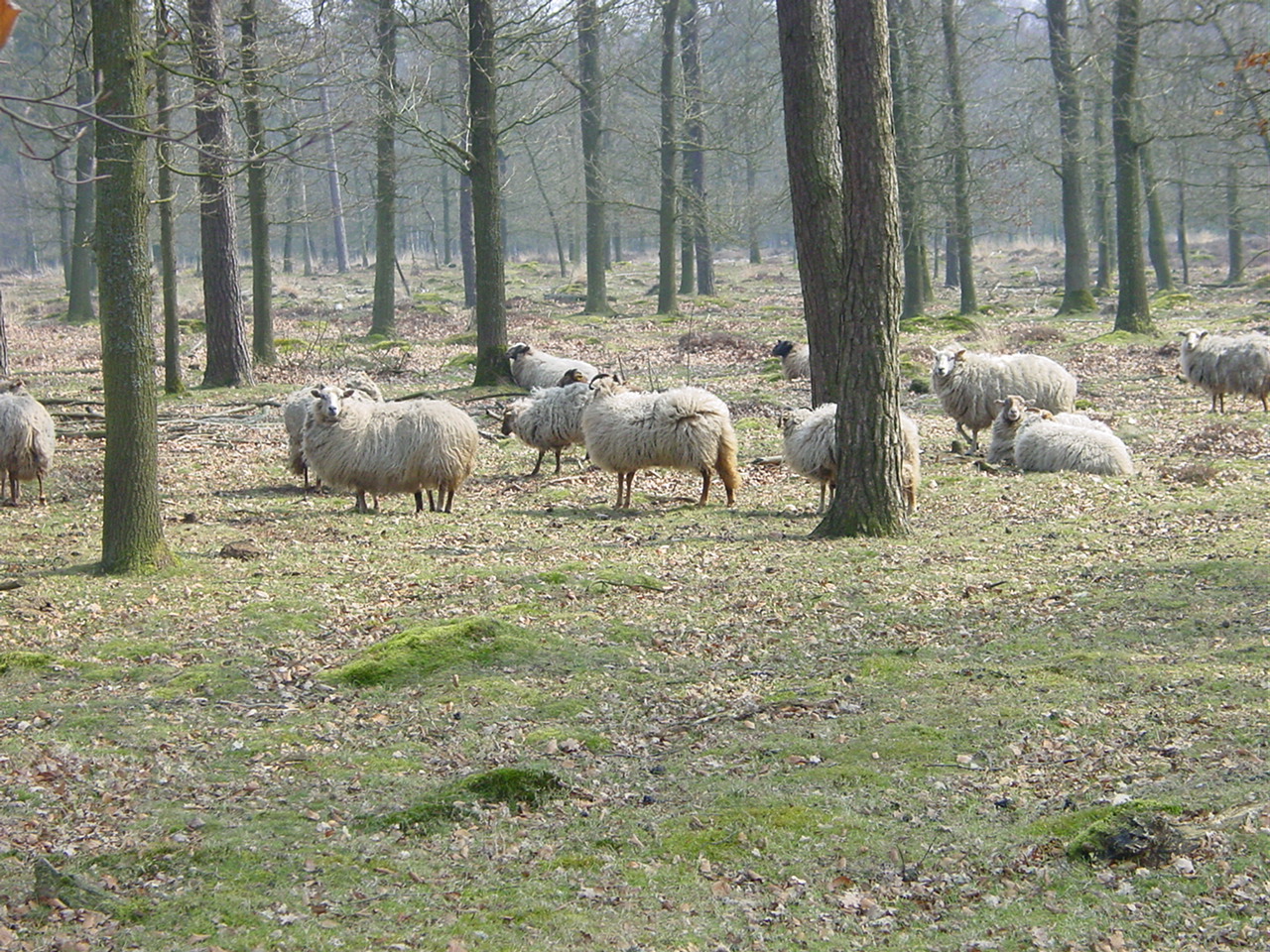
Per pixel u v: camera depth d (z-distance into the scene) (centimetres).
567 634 1082
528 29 2966
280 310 5175
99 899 632
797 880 643
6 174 7806
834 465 1540
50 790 779
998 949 552
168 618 1152
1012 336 3394
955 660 970
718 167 6894
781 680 962
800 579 1225
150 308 1309
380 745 861
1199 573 1138
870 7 1329
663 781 786
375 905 634
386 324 4097
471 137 2738
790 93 1773
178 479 1925
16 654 1027
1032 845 647
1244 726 763
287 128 1644
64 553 1424
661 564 1327
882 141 1350
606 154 5741
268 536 1516
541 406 1906
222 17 2248
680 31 5306
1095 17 4075
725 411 1653
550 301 5478
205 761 835
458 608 1171
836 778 756
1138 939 542
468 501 1769
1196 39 3928
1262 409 2225
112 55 1227
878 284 1378
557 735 860
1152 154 4841
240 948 588
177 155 2688
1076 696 855
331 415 1602
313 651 1066
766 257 8838
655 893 638
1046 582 1166
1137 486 1605
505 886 655
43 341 4009
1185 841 615
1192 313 3938
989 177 4903
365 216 8275
